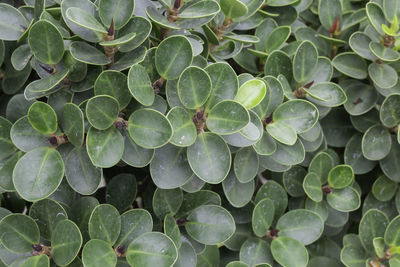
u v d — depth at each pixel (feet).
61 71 2.33
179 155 2.39
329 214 2.68
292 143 2.42
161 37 2.48
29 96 2.29
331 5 2.81
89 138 2.27
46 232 2.36
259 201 2.56
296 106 2.49
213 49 2.60
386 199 2.72
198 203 2.51
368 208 2.76
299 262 2.52
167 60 2.34
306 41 2.55
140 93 2.26
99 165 2.26
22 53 2.40
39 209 2.36
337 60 2.68
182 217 2.51
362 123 2.71
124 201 2.50
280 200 2.61
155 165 2.37
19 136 2.31
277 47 2.70
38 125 2.28
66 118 2.28
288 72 2.62
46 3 2.55
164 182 2.36
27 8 2.53
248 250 2.56
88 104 2.24
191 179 2.44
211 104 2.36
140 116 2.30
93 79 2.36
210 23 2.58
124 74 2.30
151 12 2.37
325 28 2.82
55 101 2.36
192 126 2.34
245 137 2.35
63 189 2.43
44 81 2.30
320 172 2.64
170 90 2.37
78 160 2.33
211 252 2.57
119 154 2.28
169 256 2.32
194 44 2.42
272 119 2.49
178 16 2.37
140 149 2.33
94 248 2.28
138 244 2.34
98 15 2.38
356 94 2.70
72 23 2.30
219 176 2.32
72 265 2.36
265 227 2.56
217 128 2.32
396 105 2.61
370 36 2.71
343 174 2.61
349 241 2.67
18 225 2.32
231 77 2.35
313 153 2.70
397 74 2.71
